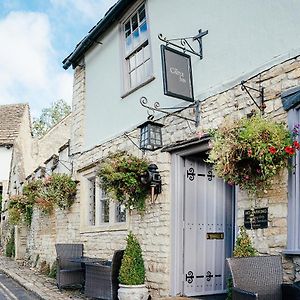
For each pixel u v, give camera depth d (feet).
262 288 14.15
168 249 22.59
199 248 22.79
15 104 82.84
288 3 16.85
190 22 22.34
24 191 45.50
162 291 22.41
